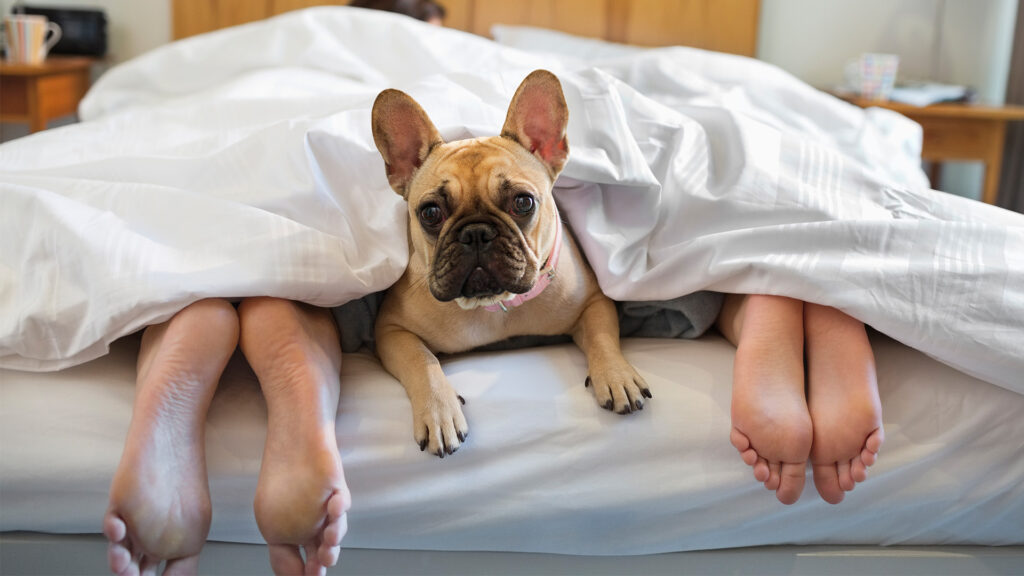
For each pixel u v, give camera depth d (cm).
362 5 285
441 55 242
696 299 126
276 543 94
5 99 268
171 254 111
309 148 125
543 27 308
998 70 320
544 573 113
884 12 318
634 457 107
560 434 107
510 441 106
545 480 107
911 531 110
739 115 143
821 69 323
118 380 111
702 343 127
